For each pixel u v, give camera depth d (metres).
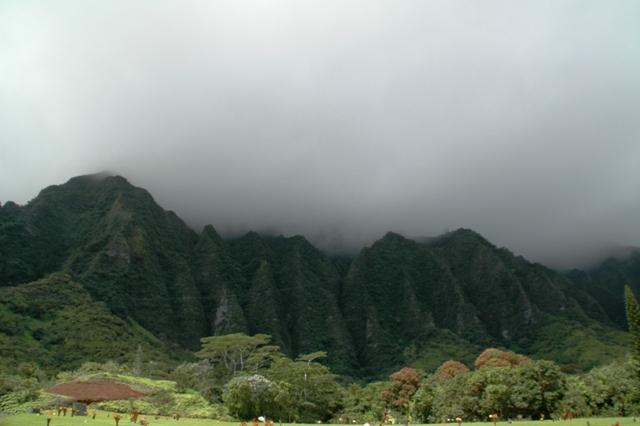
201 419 50.28
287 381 72.50
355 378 168.25
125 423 34.72
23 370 79.12
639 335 55.62
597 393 60.25
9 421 33.59
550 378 56.84
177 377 77.25
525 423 41.62
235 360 107.25
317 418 70.75
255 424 33.50
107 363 88.06
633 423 39.97
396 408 84.06
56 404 51.53
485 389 56.94
